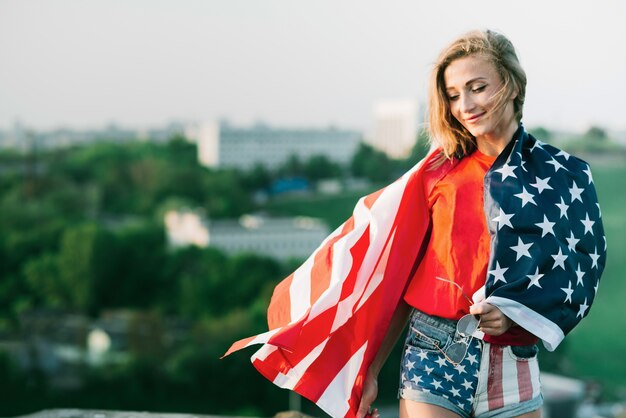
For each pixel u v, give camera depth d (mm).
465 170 3393
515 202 3195
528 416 3281
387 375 69688
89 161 168875
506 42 3314
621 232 130625
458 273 3305
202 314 108812
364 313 3566
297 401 73688
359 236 3572
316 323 3566
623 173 153250
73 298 111938
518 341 3254
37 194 144875
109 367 89750
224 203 165875
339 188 189250
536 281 3135
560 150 3346
